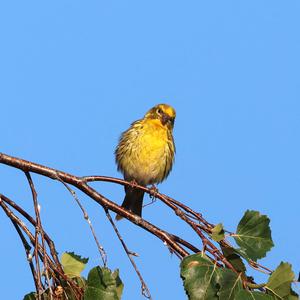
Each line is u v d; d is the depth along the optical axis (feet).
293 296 23.85
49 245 24.57
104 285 24.00
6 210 25.80
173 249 27.17
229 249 25.09
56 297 23.58
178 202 28.27
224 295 23.80
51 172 28.91
